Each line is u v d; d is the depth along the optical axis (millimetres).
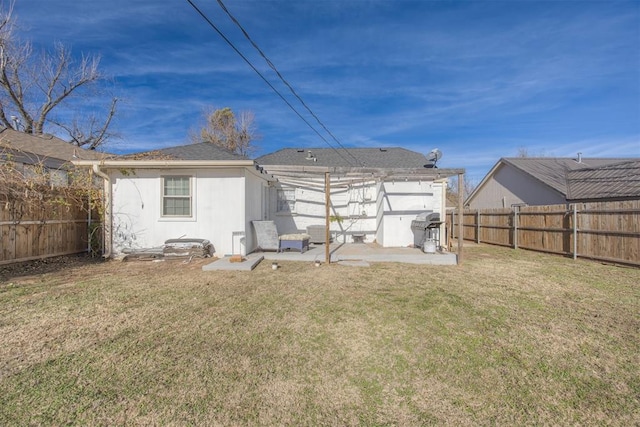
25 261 7480
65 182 10281
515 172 17844
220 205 8617
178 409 2223
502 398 2412
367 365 2879
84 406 2234
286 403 2316
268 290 5348
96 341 3289
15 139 12508
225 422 2107
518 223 12148
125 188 8633
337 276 6457
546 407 2312
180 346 3199
